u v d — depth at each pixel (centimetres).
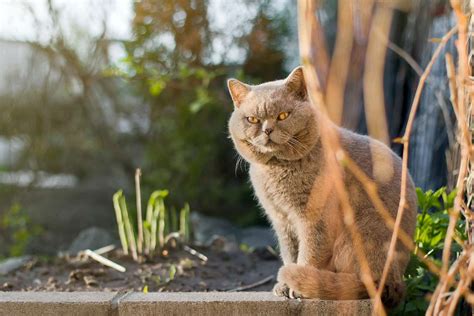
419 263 284
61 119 752
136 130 757
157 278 345
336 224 274
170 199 700
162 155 718
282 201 284
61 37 677
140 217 389
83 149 772
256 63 695
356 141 286
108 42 689
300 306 251
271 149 275
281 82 297
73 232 665
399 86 456
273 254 417
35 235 624
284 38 708
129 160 766
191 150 710
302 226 279
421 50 425
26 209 711
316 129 278
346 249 270
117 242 527
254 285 345
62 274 366
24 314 256
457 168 305
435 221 294
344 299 253
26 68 721
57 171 780
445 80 371
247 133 285
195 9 651
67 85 720
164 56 657
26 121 739
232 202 718
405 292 271
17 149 750
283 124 275
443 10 394
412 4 432
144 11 648
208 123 717
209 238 567
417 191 305
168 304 252
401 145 453
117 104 751
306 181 276
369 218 270
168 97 710
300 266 258
